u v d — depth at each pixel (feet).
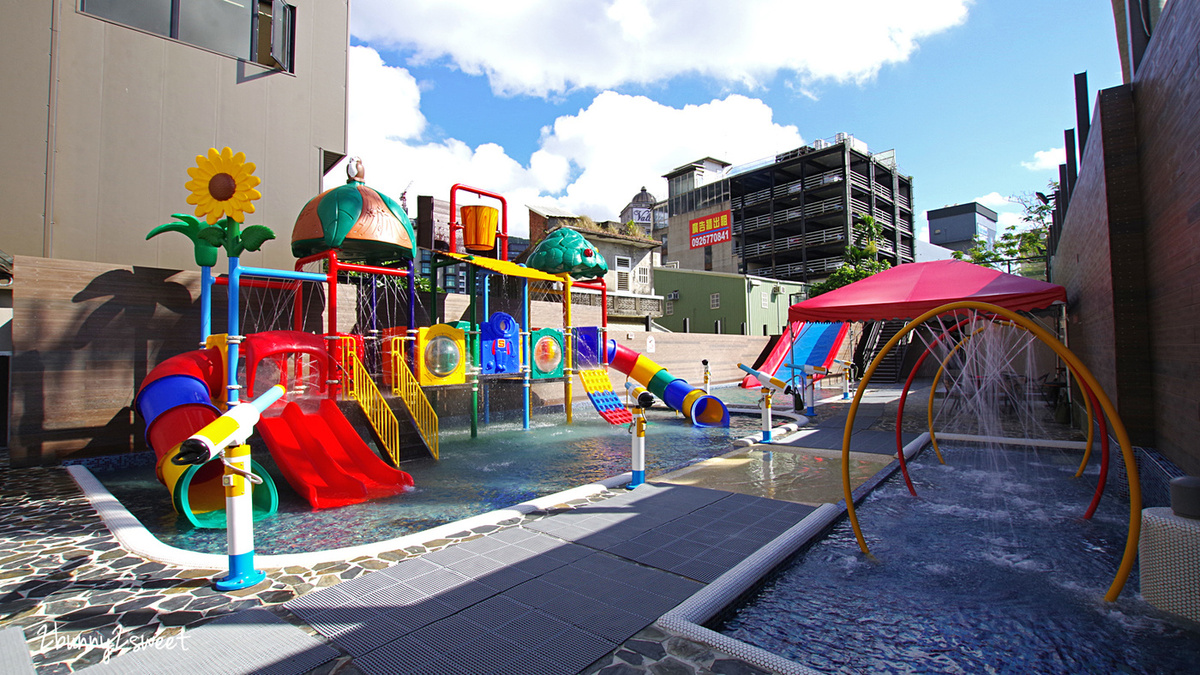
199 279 35.24
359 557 15.25
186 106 41.63
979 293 35.17
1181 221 17.42
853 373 78.84
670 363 79.97
